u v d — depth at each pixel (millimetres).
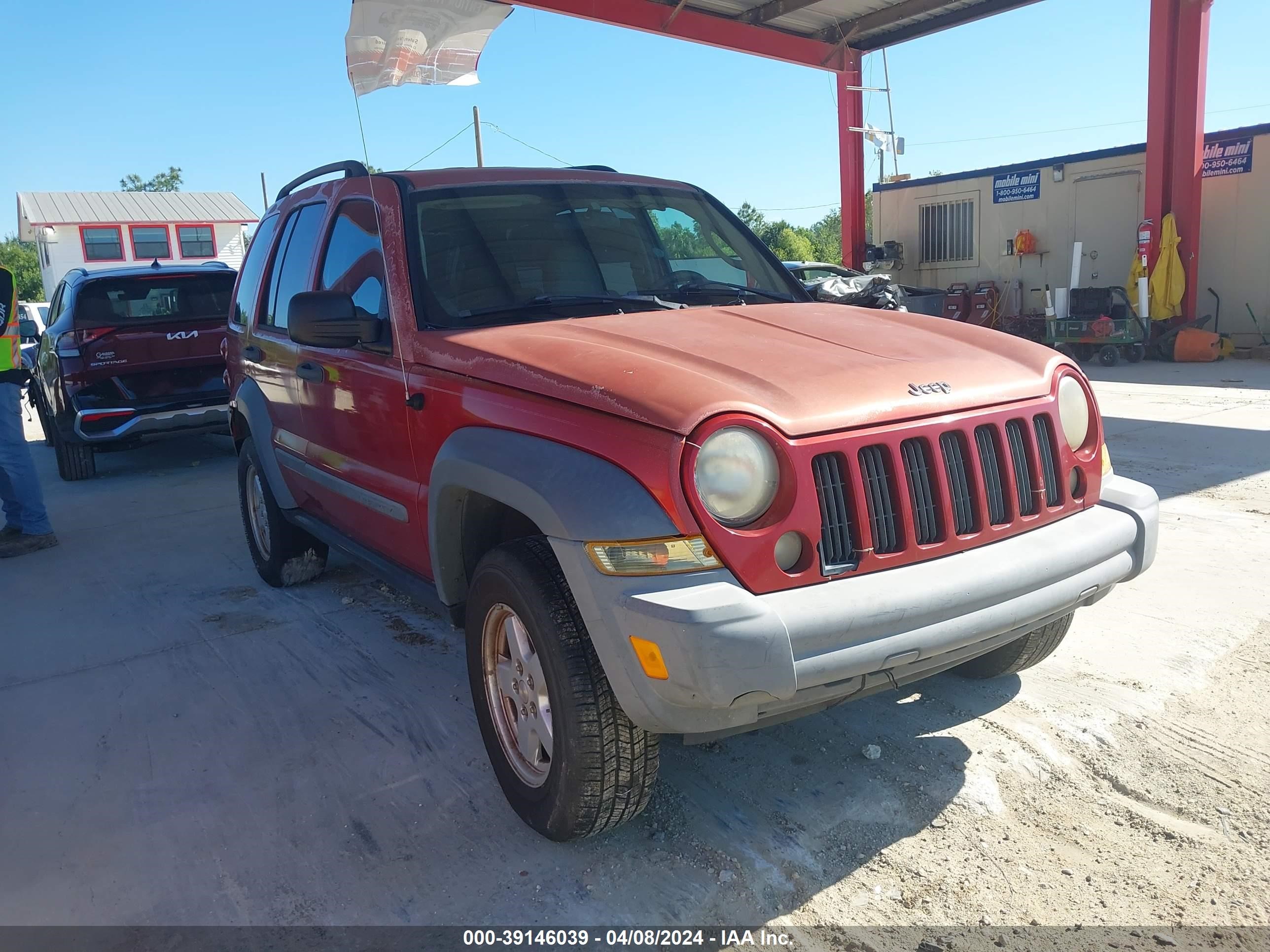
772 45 16812
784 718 2480
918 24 17016
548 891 2559
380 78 7414
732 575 2262
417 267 3379
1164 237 14000
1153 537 2961
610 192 4016
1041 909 2414
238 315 5320
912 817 2824
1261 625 4043
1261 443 7586
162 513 7332
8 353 6102
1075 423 2957
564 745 2510
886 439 2459
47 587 5535
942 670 2611
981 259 18375
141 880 2691
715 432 2273
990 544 2641
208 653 4359
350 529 4090
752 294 3785
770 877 2580
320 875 2672
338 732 3523
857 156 18656
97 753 3461
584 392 2500
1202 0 13352
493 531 3078
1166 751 3105
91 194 43219
